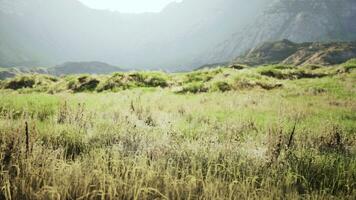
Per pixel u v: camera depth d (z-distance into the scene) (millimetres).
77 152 6957
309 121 11766
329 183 5758
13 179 4980
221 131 9375
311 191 5344
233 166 6023
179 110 13625
